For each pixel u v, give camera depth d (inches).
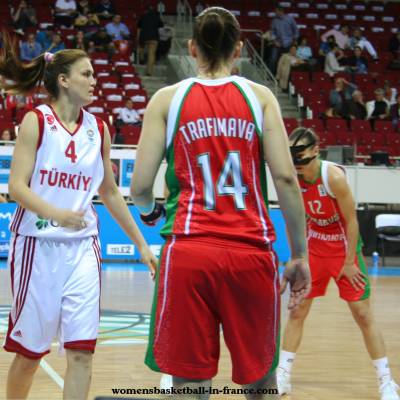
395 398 493.7
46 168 366.9
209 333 287.6
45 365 583.8
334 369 595.2
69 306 364.2
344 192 497.4
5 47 395.5
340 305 984.9
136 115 1808.6
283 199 294.2
